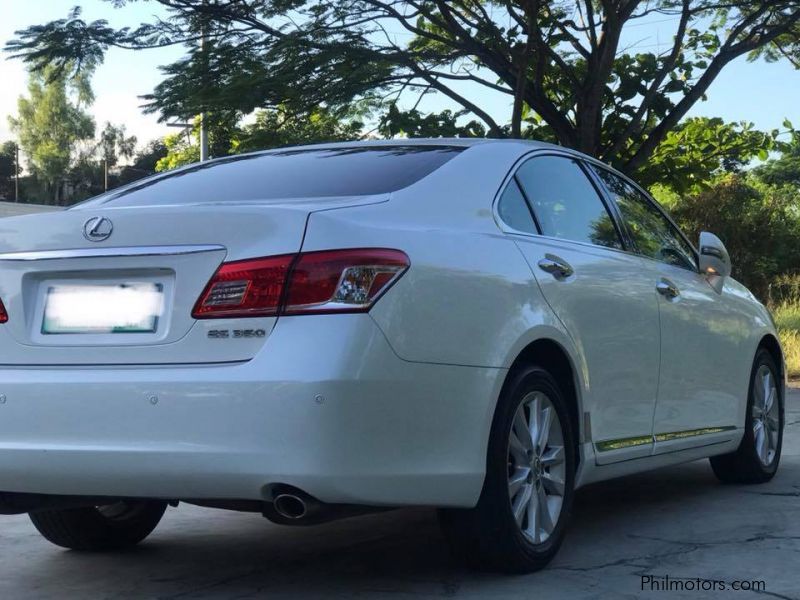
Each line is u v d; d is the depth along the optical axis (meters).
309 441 3.20
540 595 3.71
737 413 5.75
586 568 4.09
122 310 3.51
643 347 4.75
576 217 4.67
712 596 3.70
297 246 3.36
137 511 4.70
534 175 4.52
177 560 4.46
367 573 4.10
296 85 13.66
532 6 13.61
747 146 16.44
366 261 3.37
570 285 4.26
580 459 4.30
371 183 3.99
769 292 19.91
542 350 4.13
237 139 15.10
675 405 5.06
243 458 3.24
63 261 3.60
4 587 4.05
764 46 15.98
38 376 3.51
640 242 5.13
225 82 13.80
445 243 3.71
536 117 15.95
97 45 13.80
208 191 4.22
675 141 16.39
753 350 5.90
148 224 3.52
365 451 3.27
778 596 3.70
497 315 3.79
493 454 3.77
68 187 90.88
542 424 4.06
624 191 5.30
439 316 3.54
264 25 14.05
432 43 15.20
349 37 13.77
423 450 3.45
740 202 21.78
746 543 4.53
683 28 14.48
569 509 4.21
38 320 3.62
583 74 15.61
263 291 3.33
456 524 3.80
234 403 3.25
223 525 5.18
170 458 3.31
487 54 14.69
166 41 14.05
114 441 3.38
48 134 88.12
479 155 4.29
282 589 3.91
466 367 3.61
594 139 14.95
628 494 5.80
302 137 14.74
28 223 3.70
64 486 3.49
